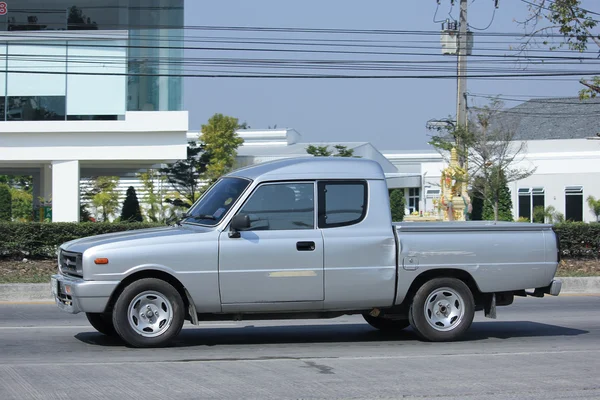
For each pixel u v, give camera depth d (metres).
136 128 27.20
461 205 28.81
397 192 41.91
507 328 11.60
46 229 18.94
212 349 9.31
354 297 9.37
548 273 10.00
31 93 27.22
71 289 8.84
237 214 9.00
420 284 9.76
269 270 9.11
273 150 57.25
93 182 44.62
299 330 11.16
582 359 8.75
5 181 52.97
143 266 8.81
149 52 27.66
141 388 7.03
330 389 7.07
